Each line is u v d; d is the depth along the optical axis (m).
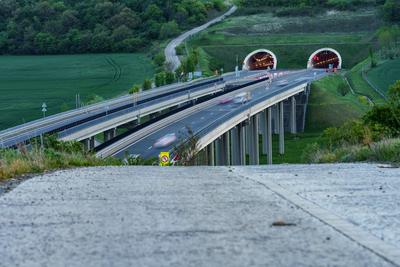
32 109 154.12
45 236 11.29
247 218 13.12
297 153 127.75
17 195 16.47
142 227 12.14
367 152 31.47
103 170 25.94
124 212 13.93
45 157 28.52
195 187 18.88
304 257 9.77
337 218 13.05
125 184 19.62
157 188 18.58
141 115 112.19
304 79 172.00
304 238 11.15
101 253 10.04
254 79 192.75
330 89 172.38
